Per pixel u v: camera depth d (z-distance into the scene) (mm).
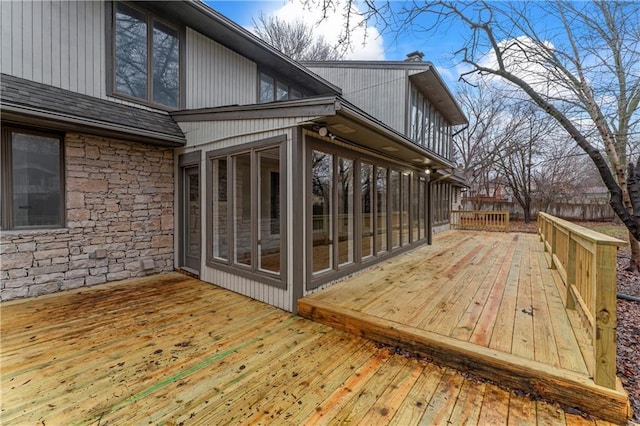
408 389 2184
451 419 1880
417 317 3088
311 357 2623
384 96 9250
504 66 4793
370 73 9492
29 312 3564
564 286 4227
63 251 4332
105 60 4766
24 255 4004
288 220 3695
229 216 4484
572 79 4438
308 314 3480
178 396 2094
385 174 5859
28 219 4094
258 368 2445
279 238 3811
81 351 2695
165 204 5500
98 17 4703
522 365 2180
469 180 19141
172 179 5594
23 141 4039
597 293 1979
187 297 4180
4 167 3898
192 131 5141
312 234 3943
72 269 4422
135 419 1881
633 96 4133
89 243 4582
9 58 3873
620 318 3799
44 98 3867
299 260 3666
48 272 4199
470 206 20469
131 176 5035
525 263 5773
